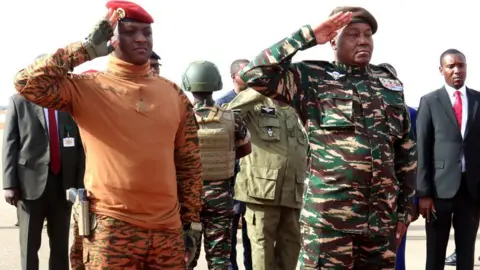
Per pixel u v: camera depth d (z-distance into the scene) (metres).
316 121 4.21
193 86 5.88
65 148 6.34
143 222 3.86
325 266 4.16
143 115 3.89
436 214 6.48
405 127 4.38
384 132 4.21
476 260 8.10
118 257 3.83
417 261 8.02
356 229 4.13
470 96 6.50
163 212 3.93
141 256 3.89
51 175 6.34
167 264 3.97
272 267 6.37
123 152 3.84
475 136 6.40
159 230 3.91
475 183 6.38
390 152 4.24
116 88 3.89
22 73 3.75
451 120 6.42
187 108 4.17
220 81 6.01
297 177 6.31
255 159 6.29
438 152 6.45
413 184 4.43
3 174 6.30
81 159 6.42
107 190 3.84
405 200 4.41
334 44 4.30
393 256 4.29
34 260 6.36
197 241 4.29
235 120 5.95
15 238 9.38
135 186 3.85
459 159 6.39
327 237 4.16
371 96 4.22
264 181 6.24
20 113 6.33
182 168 4.23
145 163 3.86
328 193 4.15
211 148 5.81
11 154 6.29
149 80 4.00
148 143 3.88
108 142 3.85
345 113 4.15
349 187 4.13
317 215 4.18
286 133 6.34
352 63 4.26
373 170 4.14
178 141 4.18
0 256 8.13
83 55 3.77
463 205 6.41
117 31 3.92
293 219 6.38
